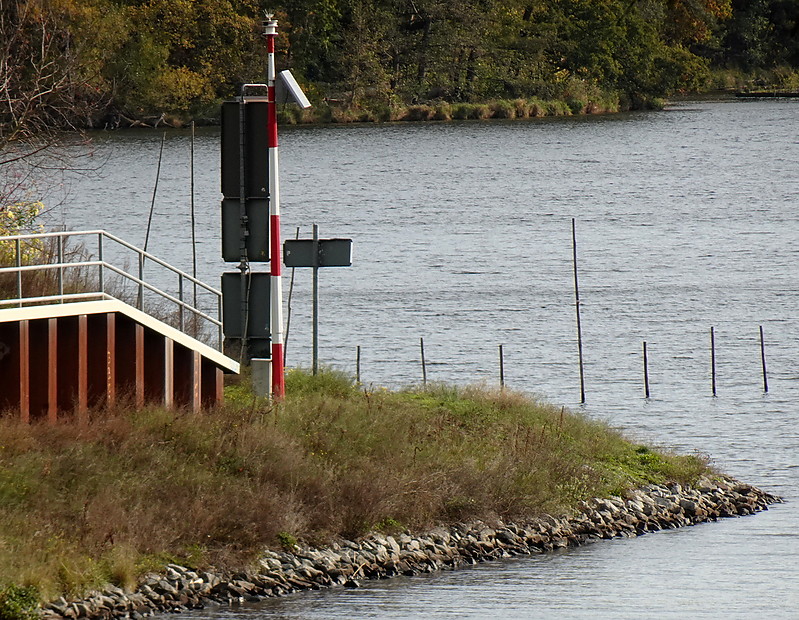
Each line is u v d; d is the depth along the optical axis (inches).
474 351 7106.3
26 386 2940.5
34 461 2748.5
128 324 3166.8
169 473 2893.7
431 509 3110.2
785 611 2736.2
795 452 4854.8
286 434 3174.2
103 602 2463.1
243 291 3656.5
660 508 3486.7
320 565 2805.1
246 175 3649.1
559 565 3029.0
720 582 2930.6
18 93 5093.5
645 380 6186.0
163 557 2664.9
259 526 2824.8
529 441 3565.5
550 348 7224.4
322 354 6924.2
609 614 2684.5
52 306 2974.9
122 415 3070.9
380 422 3435.0
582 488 3437.5
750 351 7185.0
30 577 2410.2
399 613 2625.5
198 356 3316.9
